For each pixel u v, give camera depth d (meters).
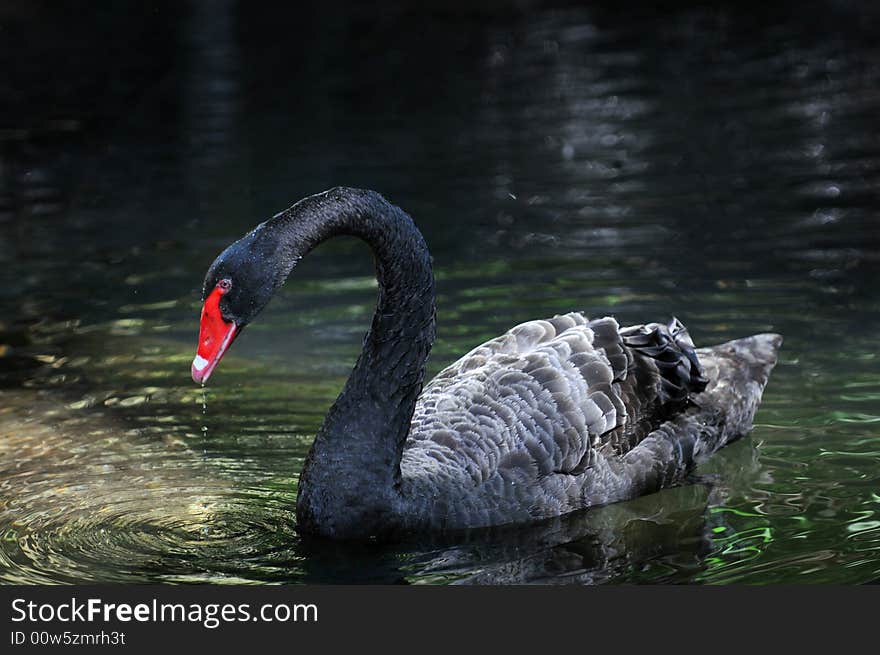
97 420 11.59
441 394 10.05
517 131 22.95
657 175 19.69
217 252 16.81
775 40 29.33
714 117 23.02
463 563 8.84
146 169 21.58
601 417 9.88
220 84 28.19
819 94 24.12
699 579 8.49
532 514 9.52
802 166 19.62
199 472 10.41
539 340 10.43
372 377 9.14
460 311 13.98
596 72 27.47
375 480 9.06
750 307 13.83
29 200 19.97
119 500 9.84
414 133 23.23
